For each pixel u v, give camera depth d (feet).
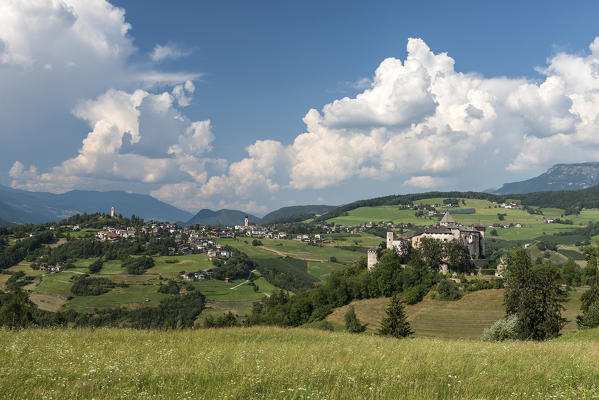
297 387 48.57
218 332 117.60
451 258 436.76
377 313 390.01
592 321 200.03
